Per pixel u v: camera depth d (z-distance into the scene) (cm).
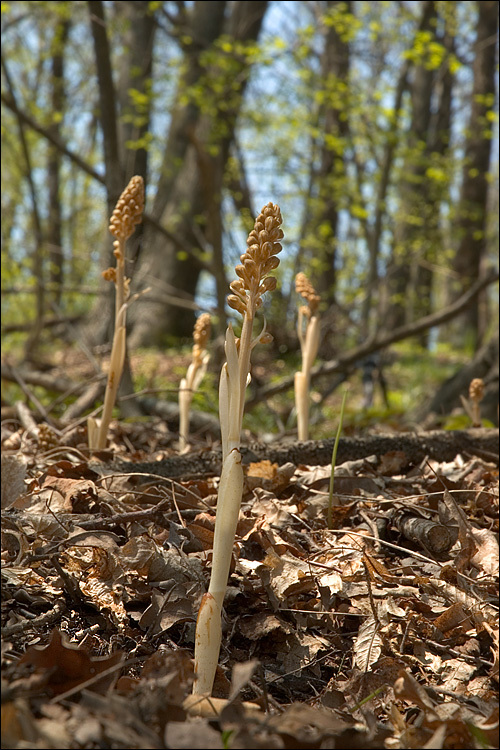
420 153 1018
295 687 166
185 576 189
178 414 442
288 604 189
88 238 1362
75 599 180
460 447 319
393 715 146
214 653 139
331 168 1126
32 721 114
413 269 1591
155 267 1084
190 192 1050
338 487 261
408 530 227
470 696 161
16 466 251
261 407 624
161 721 123
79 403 466
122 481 258
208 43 923
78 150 1689
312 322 324
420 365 1248
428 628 184
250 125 1080
